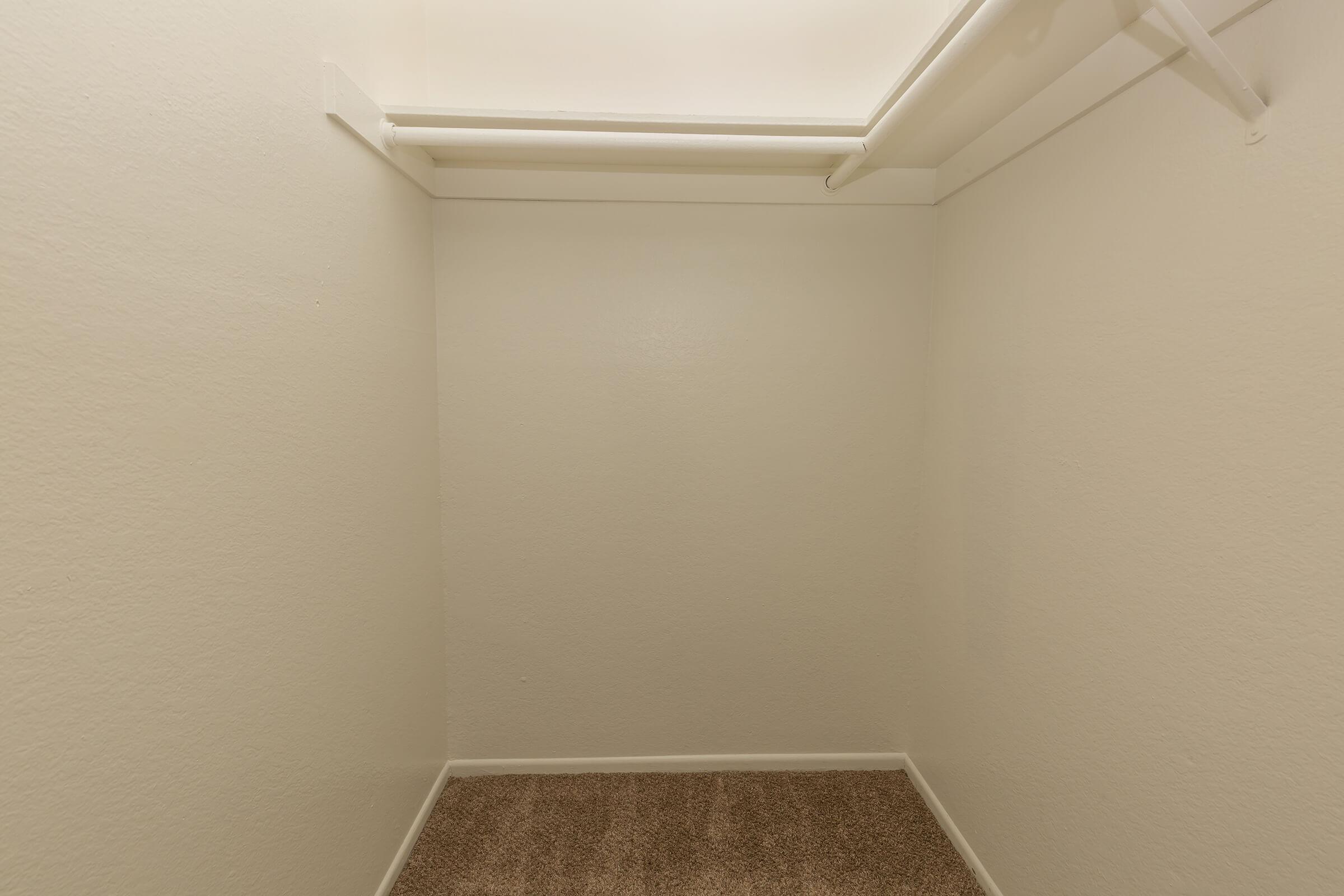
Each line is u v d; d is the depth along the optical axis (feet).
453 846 5.24
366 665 4.29
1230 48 2.73
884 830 5.48
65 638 1.99
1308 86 2.37
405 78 4.92
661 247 5.77
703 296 5.83
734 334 5.88
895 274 5.87
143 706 2.32
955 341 5.38
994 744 4.70
